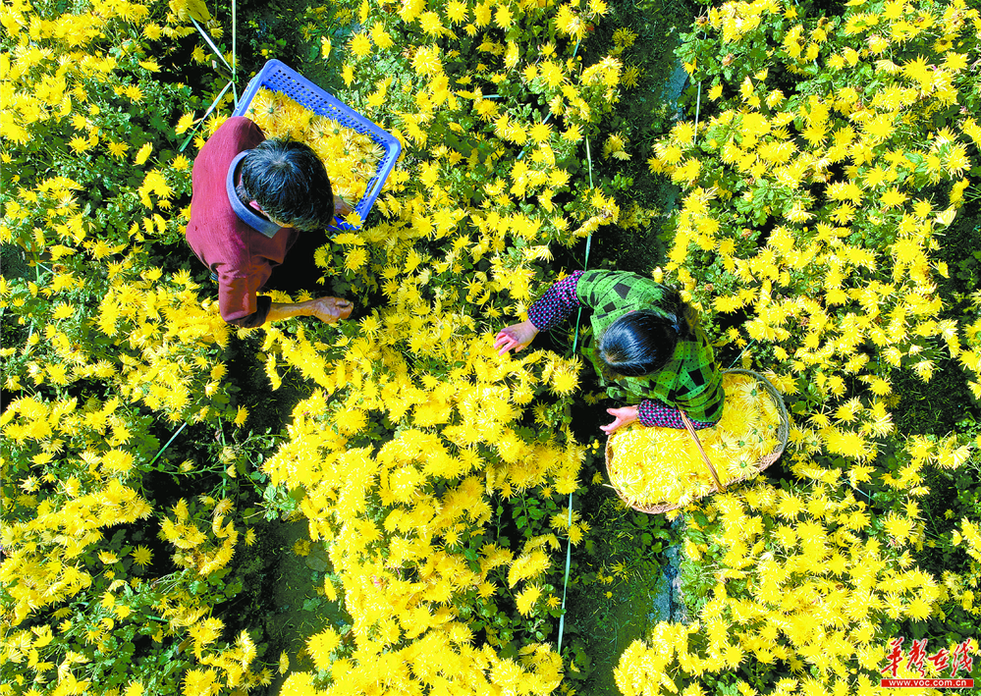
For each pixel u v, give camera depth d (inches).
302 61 123.2
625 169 120.8
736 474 101.5
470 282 110.6
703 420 87.7
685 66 111.1
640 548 117.5
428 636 98.1
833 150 104.1
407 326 107.4
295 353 104.3
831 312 110.2
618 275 82.8
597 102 108.0
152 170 105.7
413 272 112.7
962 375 115.2
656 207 121.1
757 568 102.6
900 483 105.3
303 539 119.7
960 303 116.6
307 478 100.3
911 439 110.6
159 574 111.1
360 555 98.9
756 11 103.3
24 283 106.5
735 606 101.3
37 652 97.7
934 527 112.0
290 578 120.0
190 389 106.7
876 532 106.1
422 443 97.2
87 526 100.0
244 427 118.6
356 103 111.8
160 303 106.0
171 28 111.3
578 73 113.0
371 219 112.5
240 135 73.8
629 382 89.0
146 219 104.7
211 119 112.7
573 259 118.3
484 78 114.0
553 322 92.3
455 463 96.7
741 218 109.7
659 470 102.5
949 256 116.9
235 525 115.3
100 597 104.0
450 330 104.8
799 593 101.4
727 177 109.5
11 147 106.3
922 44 107.1
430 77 107.4
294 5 122.3
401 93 107.7
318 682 105.9
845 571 101.3
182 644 106.7
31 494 105.4
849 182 107.7
